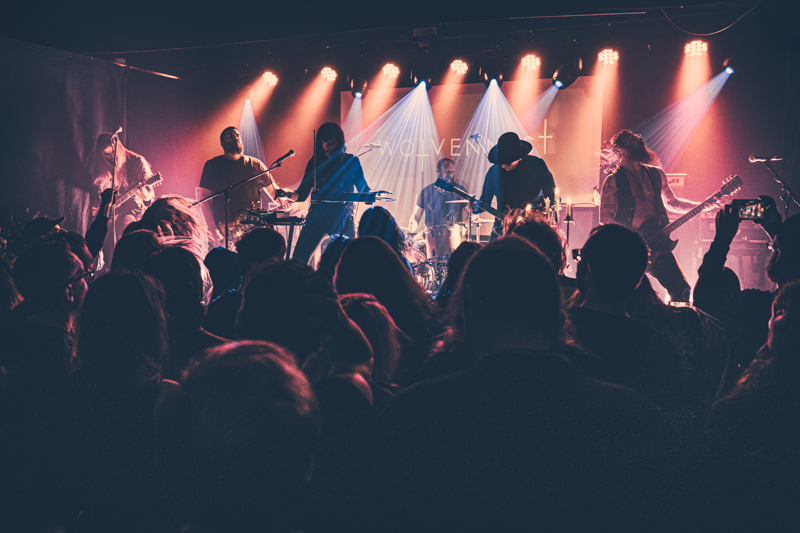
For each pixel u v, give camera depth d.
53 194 7.09
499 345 0.97
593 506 0.89
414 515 0.92
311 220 5.91
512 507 0.90
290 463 0.92
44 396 1.30
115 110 7.89
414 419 0.93
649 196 6.25
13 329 1.51
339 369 1.43
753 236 6.36
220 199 7.58
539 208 5.40
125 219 7.94
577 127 7.81
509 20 7.36
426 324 1.76
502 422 0.90
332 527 0.95
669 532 0.90
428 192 6.94
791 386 1.20
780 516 1.04
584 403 0.91
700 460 0.94
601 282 1.52
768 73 7.18
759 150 7.27
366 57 8.16
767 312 1.99
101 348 1.25
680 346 1.76
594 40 7.51
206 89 8.86
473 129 8.13
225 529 0.93
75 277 1.67
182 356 1.60
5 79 6.59
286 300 1.23
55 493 1.27
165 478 0.97
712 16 6.94
